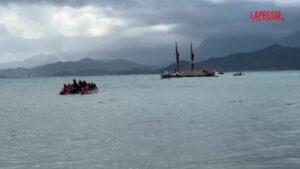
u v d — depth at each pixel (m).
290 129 30.45
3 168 20.00
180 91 101.19
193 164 19.92
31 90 139.38
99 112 50.81
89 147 25.03
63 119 43.19
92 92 103.56
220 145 24.39
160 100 71.75
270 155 21.36
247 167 19.11
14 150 24.53
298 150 22.45
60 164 20.64
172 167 19.48
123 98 80.44
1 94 112.38
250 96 74.31
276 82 150.12
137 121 39.03
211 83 152.00
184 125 34.62
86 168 19.75
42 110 56.47
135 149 23.95
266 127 31.83
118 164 20.36
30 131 33.47
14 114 50.88
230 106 53.78
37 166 20.31
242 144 24.53
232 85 129.50
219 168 19.08
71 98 84.50
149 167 19.61
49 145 26.14
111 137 28.84
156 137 28.20
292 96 71.81
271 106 52.16
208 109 50.28
